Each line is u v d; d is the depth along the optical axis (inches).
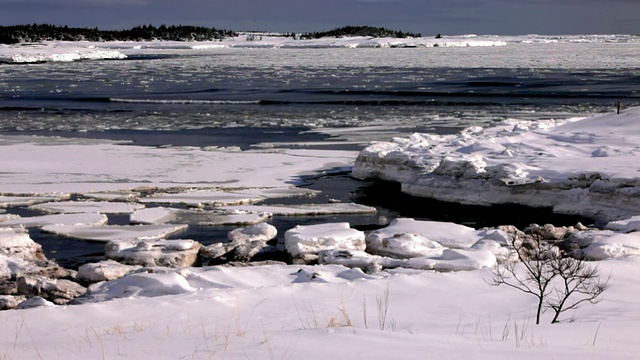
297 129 1600.6
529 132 1143.6
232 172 1088.8
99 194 935.0
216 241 723.4
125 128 1646.2
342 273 455.5
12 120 1806.1
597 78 3093.0
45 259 631.2
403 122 1713.8
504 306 340.5
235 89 2773.1
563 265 410.9
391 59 5364.2
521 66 4168.3
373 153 1053.2
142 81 3270.2
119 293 422.6
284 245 675.4
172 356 215.2
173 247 631.8
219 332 262.2
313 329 251.9
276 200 925.8
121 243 643.5
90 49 6899.6
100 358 217.3
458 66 4271.7
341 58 5634.8
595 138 1056.2
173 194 938.1
